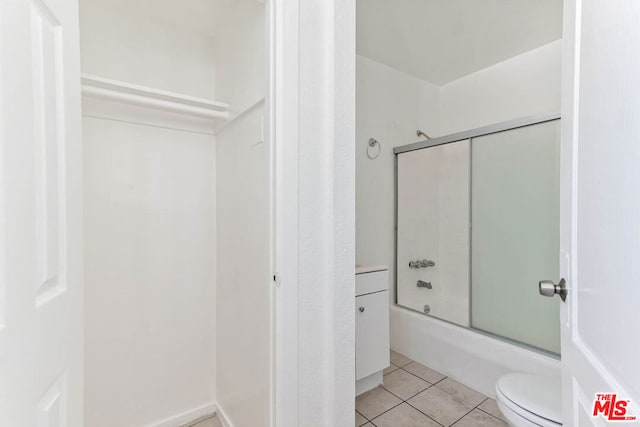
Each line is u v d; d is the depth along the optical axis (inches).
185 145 70.4
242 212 58.2
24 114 21.8
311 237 44.9
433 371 89.8
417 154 107.3
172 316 68.6
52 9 25.8
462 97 114.0
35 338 22.6
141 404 64.7
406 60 101.8
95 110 59.3
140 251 64.9
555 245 78.4
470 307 95.6
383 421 67.7
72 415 28.9
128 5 61.1
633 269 17.8
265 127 44.3
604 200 22.2
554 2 74.7
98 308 60.2
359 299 75.3
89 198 59.4
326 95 46.2
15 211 20.6
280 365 42.3
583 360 25.7
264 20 48.0
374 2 74.4
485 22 82.5
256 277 51.4
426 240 107.6
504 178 88.8
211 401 73.2
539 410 45.3
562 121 32.7
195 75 71.5
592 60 24.9
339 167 46.4
